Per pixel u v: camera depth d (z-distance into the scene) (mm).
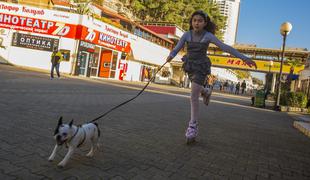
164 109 10398
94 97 11078
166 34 47719
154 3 60219
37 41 26344
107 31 29719
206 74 5324
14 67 22781
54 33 26234
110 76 31359
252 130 8250
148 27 49438
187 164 4168
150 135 5719
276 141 6930
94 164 3688
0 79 12180
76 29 26266
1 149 3795
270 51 47594
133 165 3836
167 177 3564
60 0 31453
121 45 32531
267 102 21391
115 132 5578
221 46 5086
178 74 47188
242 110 15016
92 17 27297
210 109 12867
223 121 9344
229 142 6066
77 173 3322
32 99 8250
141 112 8766
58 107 7562
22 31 26391
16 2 28188
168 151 4719
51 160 3523
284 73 39969
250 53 49688
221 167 4238
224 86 55219
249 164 4586
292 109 19297
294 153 5805
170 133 6184
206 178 3707
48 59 26312
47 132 4906
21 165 3350
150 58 40062
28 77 15398
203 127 7582
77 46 26281
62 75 22562
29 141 4281
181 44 5336
